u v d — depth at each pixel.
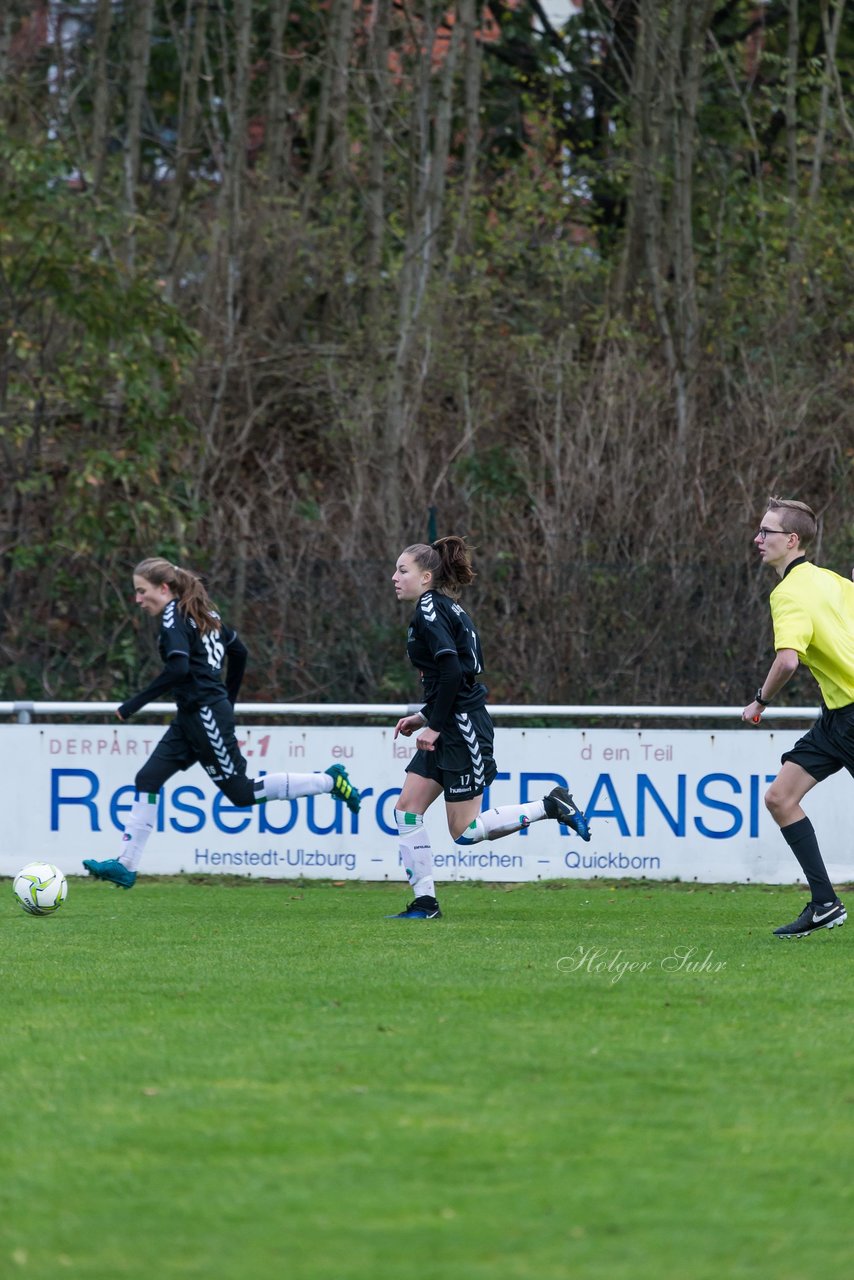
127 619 50.19
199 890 37.59
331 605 49.19
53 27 81.94
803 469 65.56
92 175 68.50
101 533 53.72
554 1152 14.30
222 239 75.25
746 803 39.50
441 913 32.94
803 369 71.12
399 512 60.03
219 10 81.00
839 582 28.55
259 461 66.94
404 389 67.94
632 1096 16.28
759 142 95.25
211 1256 11.71
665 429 66.81
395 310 75.75
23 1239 12.09
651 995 22.08
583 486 58.41
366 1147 14.45
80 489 54.59
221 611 49.94
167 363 58.12
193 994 22.23
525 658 50.84
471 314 77.44
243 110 76.12
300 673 49.06
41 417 57.69
